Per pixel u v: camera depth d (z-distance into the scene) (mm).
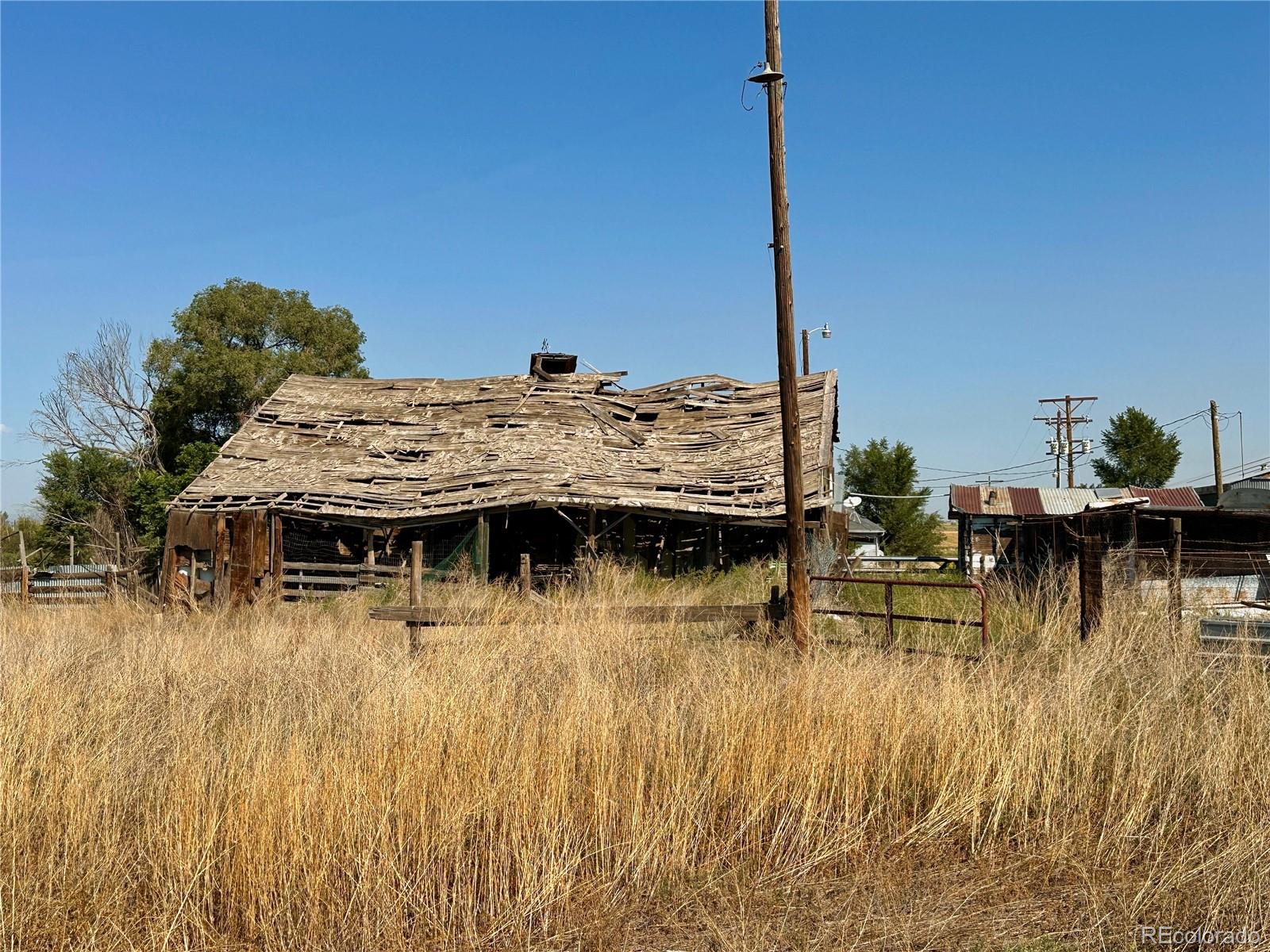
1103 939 5211
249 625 16312
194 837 5566
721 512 23719
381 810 5984
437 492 25578
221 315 46594
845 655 9680
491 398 30078
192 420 45531
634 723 7371
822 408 28016
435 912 5574
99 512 41406
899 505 56375
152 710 9164
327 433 29484
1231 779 6973
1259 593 16000
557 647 10312
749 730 7258
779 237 11992
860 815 6801
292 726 7625
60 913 5207
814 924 5512
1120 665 9594
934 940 5285
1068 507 27797
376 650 11719
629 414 29812
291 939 5254
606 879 6020
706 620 11602
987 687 8430
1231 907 5516
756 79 11883
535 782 6441
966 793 6875
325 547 27156
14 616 17938
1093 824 6738
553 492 23906
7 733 6809
